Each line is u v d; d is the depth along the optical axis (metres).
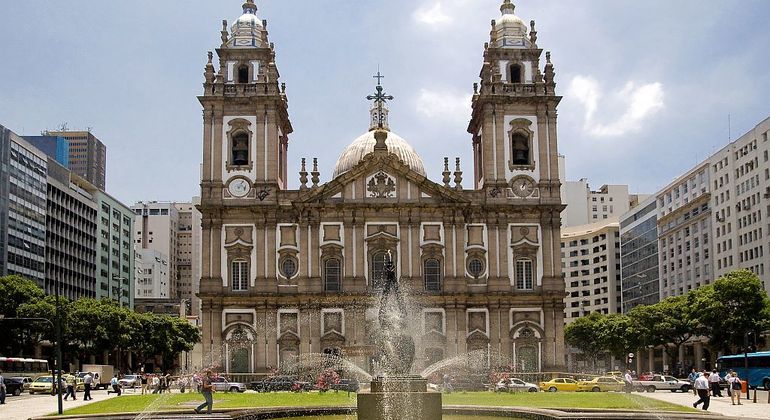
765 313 96.31
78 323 106.31
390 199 92.06
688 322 102.94
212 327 90.00
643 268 174.12
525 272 92.12
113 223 177.00
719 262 137.62
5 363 93.12
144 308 197.25
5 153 124.44
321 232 91.75
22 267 129.75
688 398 67.19
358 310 89.81
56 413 46.66
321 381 77.81
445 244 91.69
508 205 91.94
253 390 83.38
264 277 90.88
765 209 121.50
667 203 160.62
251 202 92.19
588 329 145.38
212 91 94.00
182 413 40.41
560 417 37.91
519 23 97.12
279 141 98.12
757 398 66.31
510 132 94.06
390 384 36.59
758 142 124.00
